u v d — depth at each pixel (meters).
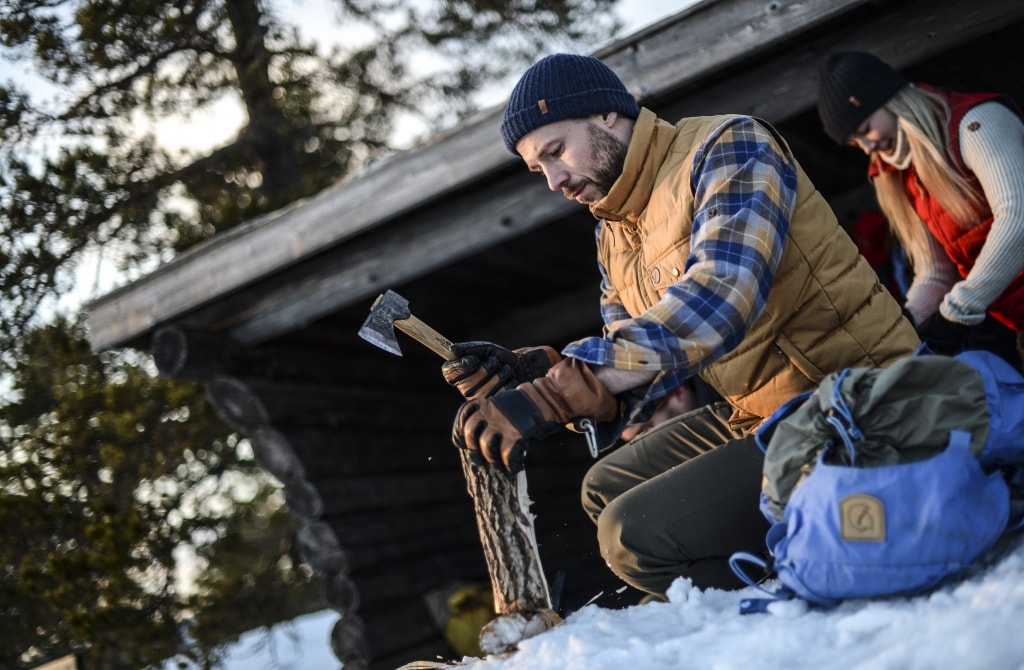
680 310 1.85
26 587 6.88
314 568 5.78
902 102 3.09
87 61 8.34
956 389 1.76
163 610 7.65
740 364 2.18
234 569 8.66
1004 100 3.03
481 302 6.55
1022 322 3.05
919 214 3.28
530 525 2.10
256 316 5.60
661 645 1.79
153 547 7.86
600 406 1.85
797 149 5.13
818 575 1.74
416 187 4.75
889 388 1.75
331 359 6.21
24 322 8.25
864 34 3.99
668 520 2.23
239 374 5.64
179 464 8.18
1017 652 1.42
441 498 6.62
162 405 8.05
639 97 4.12
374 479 6.12
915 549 1.66
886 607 1.69
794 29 3.78
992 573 1.70
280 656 9.89
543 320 6.88
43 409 8.45
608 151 2.17
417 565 6.15
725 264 1.89
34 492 7.38
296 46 9.93
